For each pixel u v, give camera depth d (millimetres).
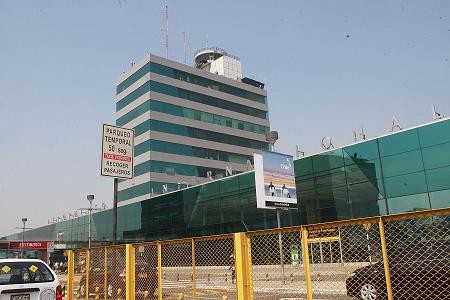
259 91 89812
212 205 45188
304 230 7102
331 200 32688
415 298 7941
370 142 30578
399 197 28391
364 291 9297
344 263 17812
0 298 8219
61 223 90875
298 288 16203
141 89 73500
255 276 24094
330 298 12398
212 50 97750
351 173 31547
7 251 41281
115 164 16250
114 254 12031
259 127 87312
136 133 72750
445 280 7691
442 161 26547
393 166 29016
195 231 47500
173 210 52219
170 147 71500
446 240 7926
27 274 8867
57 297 8953
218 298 14242
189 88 77312
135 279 11203
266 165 30266
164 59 74938
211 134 78312
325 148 34219
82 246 75812
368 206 30078
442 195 26281
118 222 65375
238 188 42188
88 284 12406
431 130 27344
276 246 24516
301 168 35438
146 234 57688
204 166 75375
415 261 8078
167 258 11812
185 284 18703
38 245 46906
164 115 72125
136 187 70438
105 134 16203
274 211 37750
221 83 83125
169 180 70000
